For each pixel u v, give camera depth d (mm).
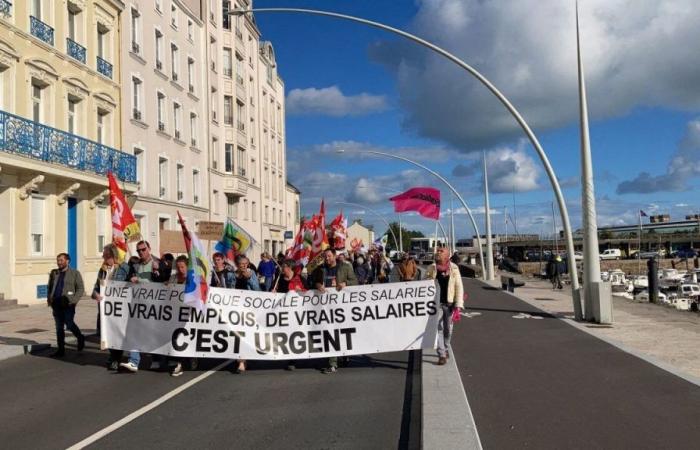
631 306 21828
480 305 20844
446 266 10195
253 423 7051
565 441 5953
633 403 7363
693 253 108625
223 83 44688
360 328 10211
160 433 6691
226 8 45469
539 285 34938
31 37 21406
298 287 10617
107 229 26969
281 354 10203
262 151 55656
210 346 10180
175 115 35594
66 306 12031
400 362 11094
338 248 22094
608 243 123500
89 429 6875
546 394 7902
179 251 19266
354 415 7371
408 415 7387
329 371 10156
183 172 36188
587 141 15922
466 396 7824
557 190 16938
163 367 10734
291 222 70875
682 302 33969
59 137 22109
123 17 28703
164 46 33688
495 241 133375
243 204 48844
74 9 24844
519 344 12242
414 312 10203
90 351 12617
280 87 64812
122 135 28297
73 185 23141
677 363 10086
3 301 19422
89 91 25406
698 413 6883
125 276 10688
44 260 21875
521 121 17031
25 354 12250
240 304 10266
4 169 19547
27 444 6355
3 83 20297
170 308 10250
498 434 6199
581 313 16453
